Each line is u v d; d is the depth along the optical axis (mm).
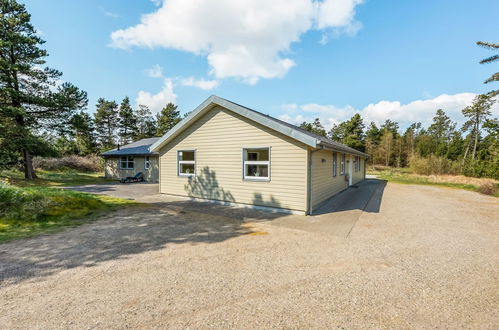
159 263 3607
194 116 9234
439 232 5414
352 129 43312
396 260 3791
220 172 8852
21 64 14219
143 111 47688
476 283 3047
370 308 2469
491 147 22641
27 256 3834
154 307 2459
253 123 7949
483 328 2160
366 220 6496
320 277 3180
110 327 2133
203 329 2111
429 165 26391
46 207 6395
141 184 16062
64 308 2430
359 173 18812
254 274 3258
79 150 31703
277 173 7465
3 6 13797
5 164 15086
